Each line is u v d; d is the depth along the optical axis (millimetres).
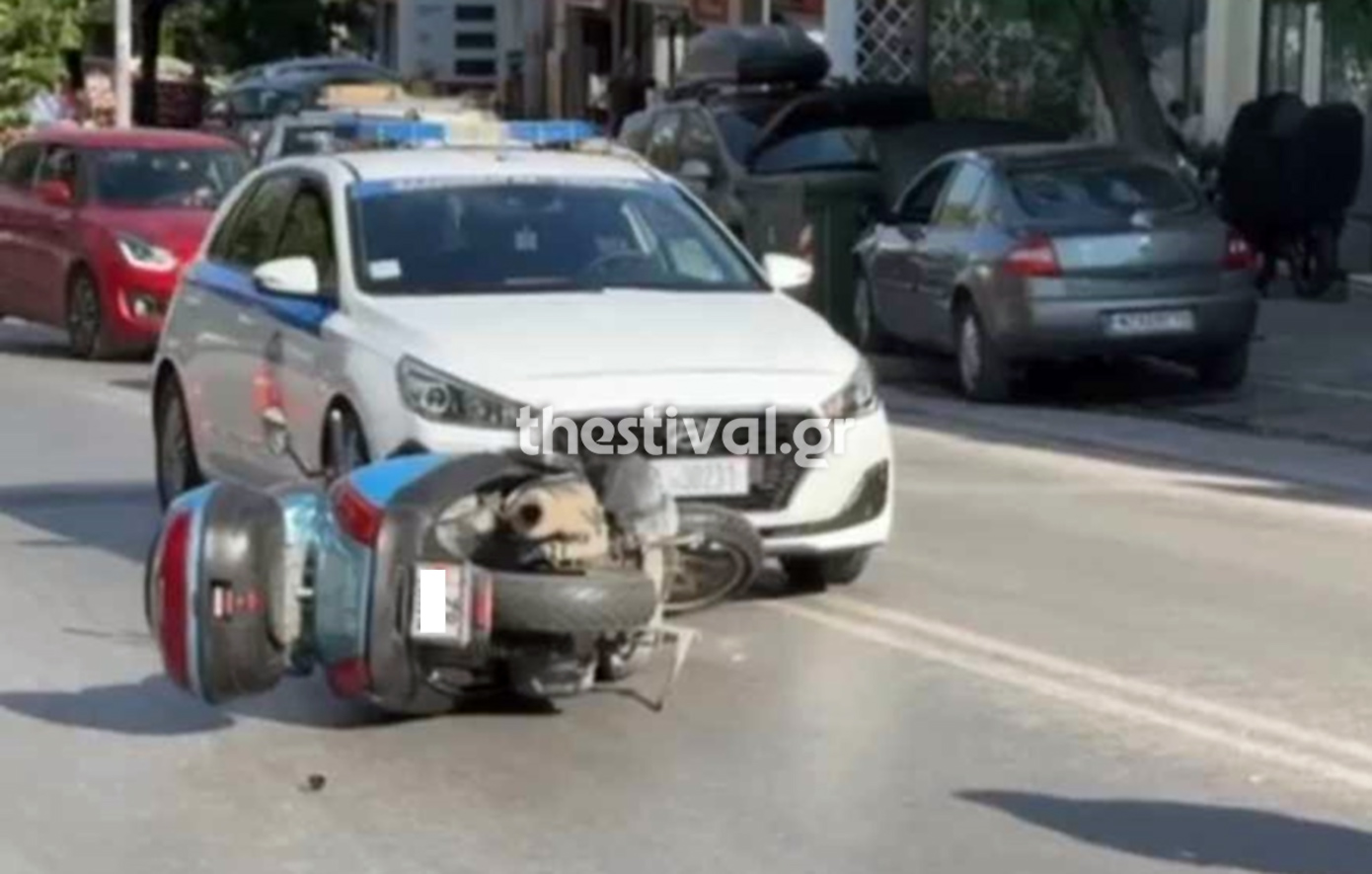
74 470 19812
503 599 11273
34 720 12102
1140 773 11047
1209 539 17000
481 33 68062
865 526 14055
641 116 36281
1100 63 29906
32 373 27281
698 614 14156
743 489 13523
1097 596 14945
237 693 11461
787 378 13672
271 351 15297
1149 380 25797
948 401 25062
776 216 29734
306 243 15523
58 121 43281
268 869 9836
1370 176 33156
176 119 59938
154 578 11469
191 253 28203
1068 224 24141
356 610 11383
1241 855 9906
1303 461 20891
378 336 13945
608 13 57750
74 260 28844
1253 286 24469
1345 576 15695
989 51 39188
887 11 40812
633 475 11805
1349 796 10703
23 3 43188
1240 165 30734
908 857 9883
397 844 10133
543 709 12133
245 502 11414
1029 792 10773
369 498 11430
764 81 36406
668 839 10148
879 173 30453
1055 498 18812
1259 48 36094
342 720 12016
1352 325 28922
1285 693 12484
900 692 12492
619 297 14461
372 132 19969
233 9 72812
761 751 11438
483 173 15508
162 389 17578
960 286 24844
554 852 9992
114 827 10406
